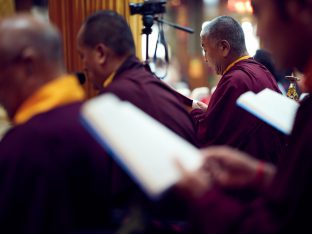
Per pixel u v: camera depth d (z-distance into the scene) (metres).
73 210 1.75
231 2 11.48
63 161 1.70
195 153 1.59
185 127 2.43
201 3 13.58
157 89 2.43
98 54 2.38
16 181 1.65
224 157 1.70
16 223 1.66
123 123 1.52
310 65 1.63
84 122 1.54
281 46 1.64
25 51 1.75
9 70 1.76
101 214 1.86
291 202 1.56
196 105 3.51
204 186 1.62
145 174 1.45
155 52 3.41
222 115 3.33
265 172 1.71
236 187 1.71
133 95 2.34
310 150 1.55
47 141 1.68
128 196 2.17
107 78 2.42
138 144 1.50
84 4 3.36
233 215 1.60
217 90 3.39
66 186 1.71
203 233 1.63
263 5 1.66
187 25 13.66
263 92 2.06
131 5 3.23
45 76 1.79
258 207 1.62
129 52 2.44
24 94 1.79
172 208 2.12
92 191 1.79
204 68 12.37
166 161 1.50
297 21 1.59
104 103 1.55
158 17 3.39
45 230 1.65
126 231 1.93
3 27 1.77
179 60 13.20
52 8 3.39
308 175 1.54
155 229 2.07
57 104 1.77
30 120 1.72
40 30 1.78
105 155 1.85
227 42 3.48
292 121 1.83
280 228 1.55
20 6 3.39
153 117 2.35
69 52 3.37
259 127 3.27
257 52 4.25
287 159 1.63
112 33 2.38
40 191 1.64
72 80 1.85
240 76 3.35
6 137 1.72
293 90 3.54
